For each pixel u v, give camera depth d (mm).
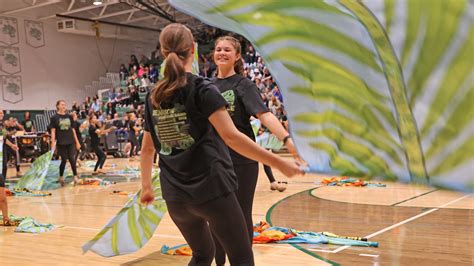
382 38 849
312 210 5875
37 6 20984
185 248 4031
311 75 1073
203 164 2090
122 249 3664
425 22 771
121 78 25031
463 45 737
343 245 4027
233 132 2020
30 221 5570
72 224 5648
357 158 1020
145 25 26906
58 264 3834
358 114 1005
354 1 861
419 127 830
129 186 9672
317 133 1099
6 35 21938
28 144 17172
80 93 24859
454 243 4012
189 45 2180
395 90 880
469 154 781
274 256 3744
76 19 23594
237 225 2100
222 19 1242
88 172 12727
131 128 18422
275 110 13922
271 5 1062
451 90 771
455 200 6367
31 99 22875
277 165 1953
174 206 2156
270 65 1141
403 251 3789
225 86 2984
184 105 2107
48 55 23594
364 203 6309
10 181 11555
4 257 4129
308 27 1032
